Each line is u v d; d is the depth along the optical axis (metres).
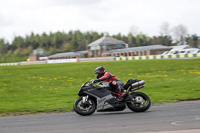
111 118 10.71
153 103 15.05
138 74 32.97
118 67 44.06
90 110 11.84
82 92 11.87
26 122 10.84
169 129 8.30
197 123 8.89
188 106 12.66
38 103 16.88
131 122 9.66
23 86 26.53
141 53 125.00
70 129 9.07
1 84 28.42
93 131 8.59
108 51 143.88
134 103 11.84
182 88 20.58
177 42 171.00
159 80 26.45
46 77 34.09
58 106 15.26
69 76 34.19
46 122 10.59
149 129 8.45
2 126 10.22
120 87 11.81
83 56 164.38
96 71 12.13
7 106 16.09
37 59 199.88
